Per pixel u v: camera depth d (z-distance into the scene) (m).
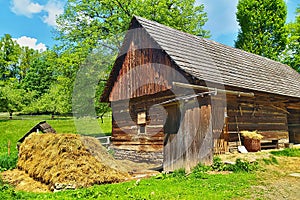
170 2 25.72
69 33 24.44
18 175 9.84
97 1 24.41
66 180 8.02
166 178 8.05
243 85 11.62
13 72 56.38
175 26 24.75
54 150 9.08
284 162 9.84
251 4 32.31
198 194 6.08
